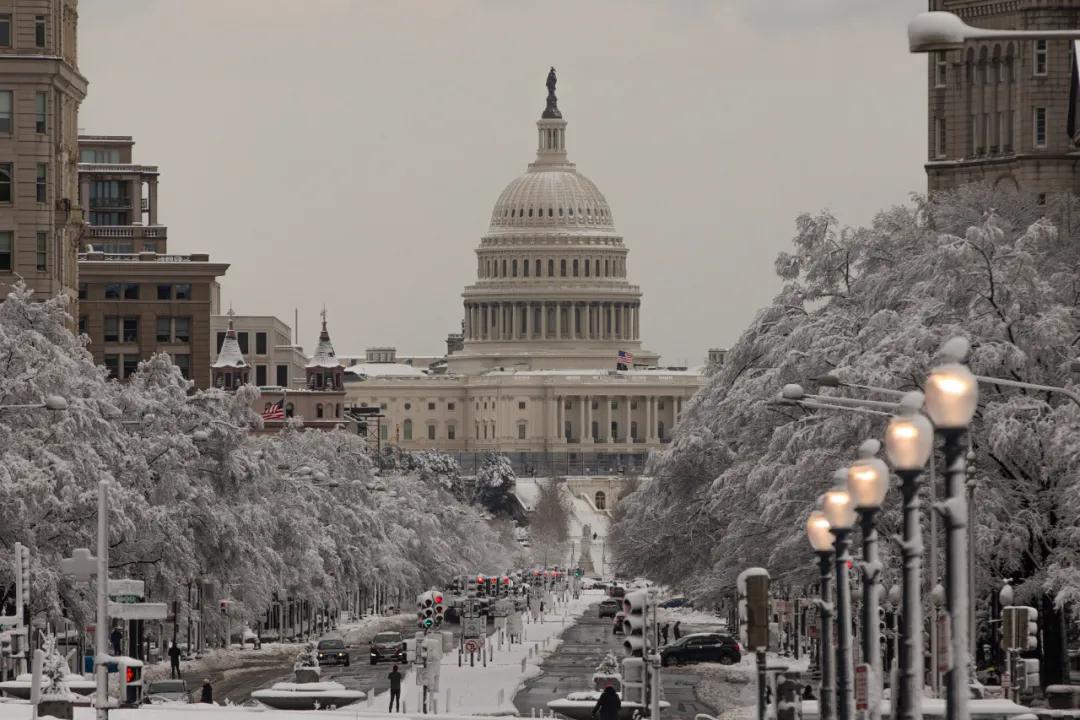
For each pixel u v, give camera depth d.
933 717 103.31
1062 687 137.38
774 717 92.94
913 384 191.25
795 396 128.62
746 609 88.00
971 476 158.00
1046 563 186.75
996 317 193.12
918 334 190.75
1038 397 191.12
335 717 153.38
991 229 197.25
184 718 148.75
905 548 66.75
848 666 82.44
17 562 163.75
